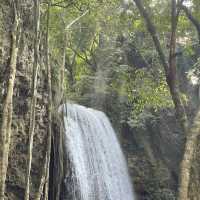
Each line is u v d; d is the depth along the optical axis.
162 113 26.08
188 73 25.42
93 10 19.08
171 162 25.72
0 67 12.09
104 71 26.95
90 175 20.25
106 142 23.16
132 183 25.06
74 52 28.39
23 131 13.80
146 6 14.65
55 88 15.33
